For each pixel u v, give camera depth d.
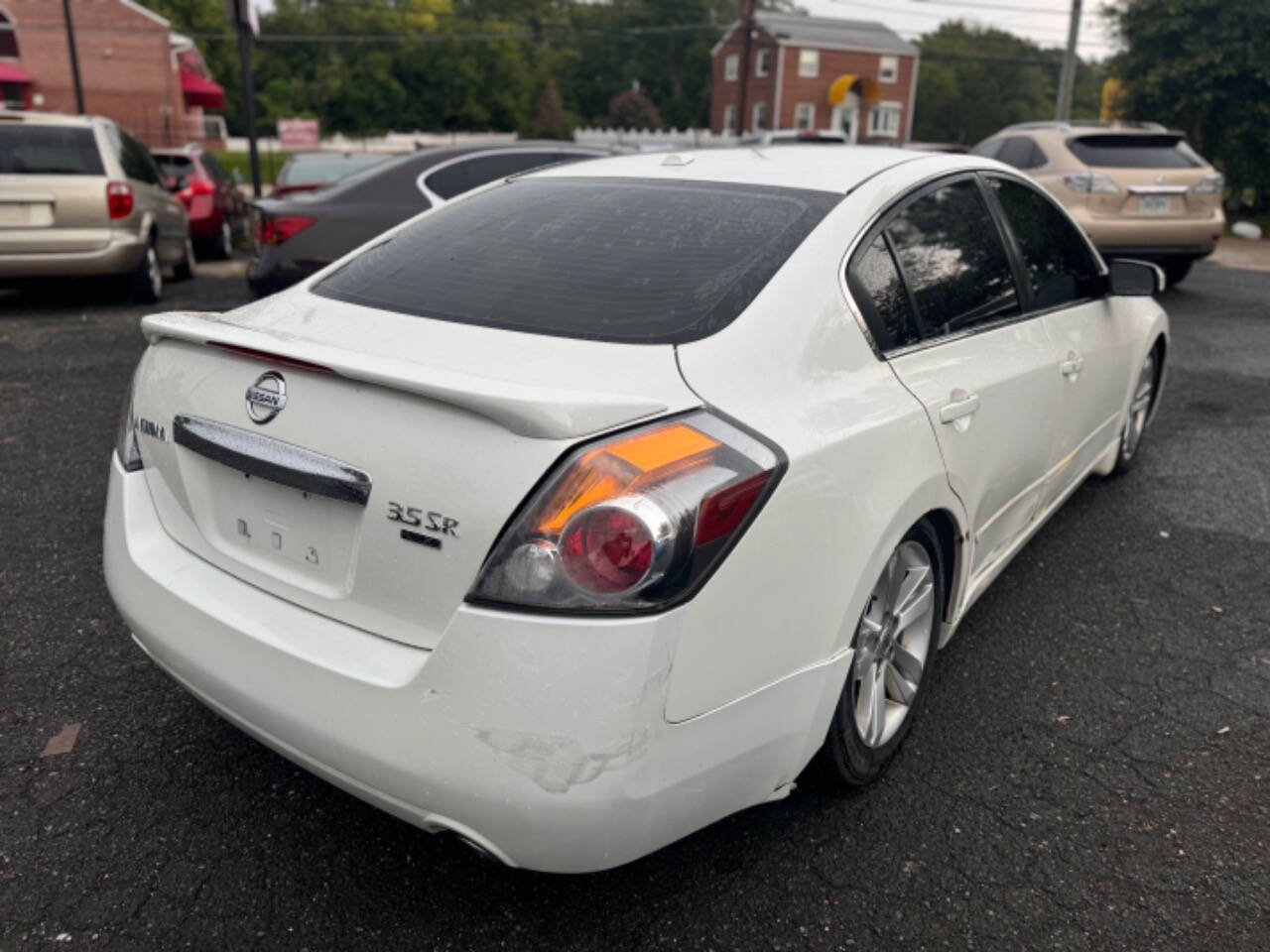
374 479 1.94
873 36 54.81
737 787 2.04
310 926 2.18
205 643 2.18
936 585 2.78
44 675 3.07
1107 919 2.25
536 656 1.77
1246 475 5.24
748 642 1.96
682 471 1.84
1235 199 24.38
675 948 2.14
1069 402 3.59
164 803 2.54
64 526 4.16
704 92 83.00
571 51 84.12
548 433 1.80
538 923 2.20
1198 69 23.08
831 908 2.26
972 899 2.30
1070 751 2.87
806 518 2.04
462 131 74.69
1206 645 3.50
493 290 2.44
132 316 8.73
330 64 72.38
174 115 36.97
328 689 1.96
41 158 8.63
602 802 1.79
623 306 2.27
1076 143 10.62
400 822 2.50
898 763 2.79
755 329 2.19
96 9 35.44
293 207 7.04
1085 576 4.03
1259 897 2.32
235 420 2.18
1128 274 3.89
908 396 2.47
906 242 2.73
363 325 2.38
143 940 2.12
